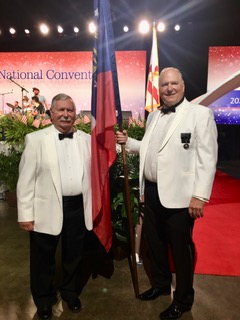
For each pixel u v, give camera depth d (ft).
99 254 9.30
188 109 6.33
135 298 7.46
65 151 6.37
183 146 6.18
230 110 27.94
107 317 6.75
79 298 7.44
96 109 6.59
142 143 7.07
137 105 29.09
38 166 6.18
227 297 7.50
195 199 6.06
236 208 14.67
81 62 29.25
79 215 6.80
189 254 6.57
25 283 8.13
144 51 28.22
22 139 13.65
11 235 11.31
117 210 9.08
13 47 29.96
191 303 6.82
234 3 22.30
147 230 7.25
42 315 6.65
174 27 26.37
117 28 26.71
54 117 6.31
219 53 27.12
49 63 29.53
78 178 6.44
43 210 6.25
